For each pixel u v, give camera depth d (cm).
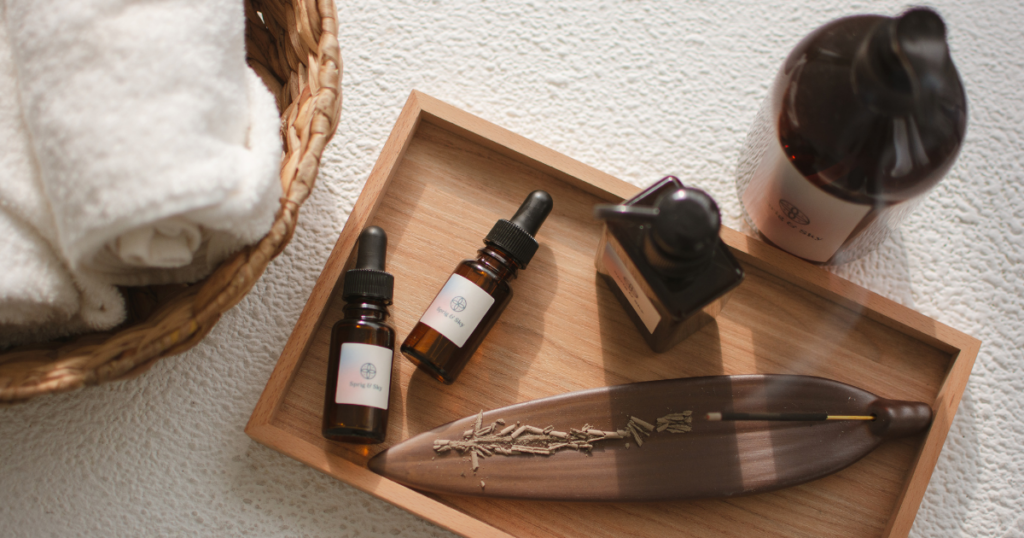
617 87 62
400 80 61
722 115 61
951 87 39
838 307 54
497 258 49
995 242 58
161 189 35
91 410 54
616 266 48
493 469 49
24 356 40
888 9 63
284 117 47
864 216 44
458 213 55
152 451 53
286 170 43
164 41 37
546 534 50
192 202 36
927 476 49
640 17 63
